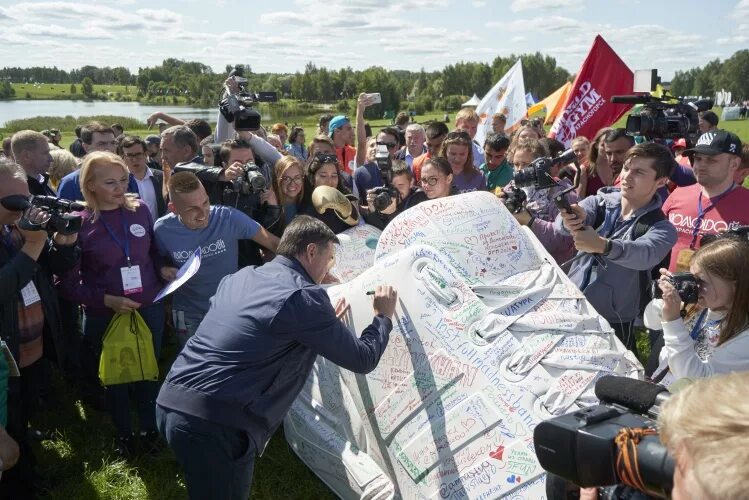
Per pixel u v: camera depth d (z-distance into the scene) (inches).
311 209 198.1
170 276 163.9
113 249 161.5
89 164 158.1
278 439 179.9
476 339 122.3
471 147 240.2
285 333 110.7
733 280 107.2
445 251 141.0
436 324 126.0
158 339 171.3
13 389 146.3
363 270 177.6
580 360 117.0
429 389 122.5
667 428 44.0
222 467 113.7
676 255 182.5
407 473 122.3
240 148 196.9
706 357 115.7
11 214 143.3
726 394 41.4
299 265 119.3
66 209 134.8
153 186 248.5
